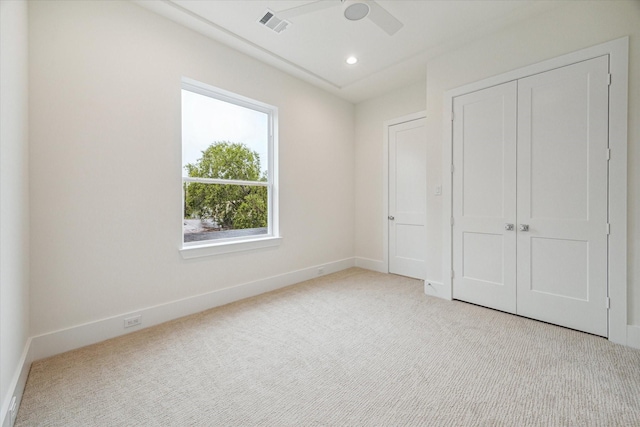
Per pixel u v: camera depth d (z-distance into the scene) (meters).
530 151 2.32
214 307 2.66
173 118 2.38
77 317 1.92
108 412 1.32
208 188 2.79
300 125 3.50
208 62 2.60
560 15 2.16
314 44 2.74
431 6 2.19
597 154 2.02
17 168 1.46
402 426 1.23
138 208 2.19
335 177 4.02
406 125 3.71
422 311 2.56
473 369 1.66
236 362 1.75
